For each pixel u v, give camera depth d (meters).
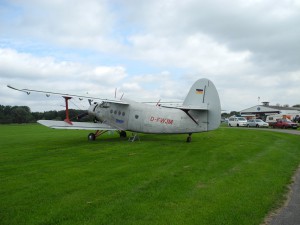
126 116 19.08
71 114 36.09
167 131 17.72
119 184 7.68
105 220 5.27
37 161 11.47
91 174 8.91
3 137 24.08
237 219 5.33
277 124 44.09
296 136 24.75
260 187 7.39
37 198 6.53
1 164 10.80
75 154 13.28
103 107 20.31
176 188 7.29
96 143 17.88
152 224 5.10
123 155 12.77
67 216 5.46
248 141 19.16
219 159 11.63
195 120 17.30
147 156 12.43
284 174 8.91
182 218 5.36
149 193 6.87
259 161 11.20
